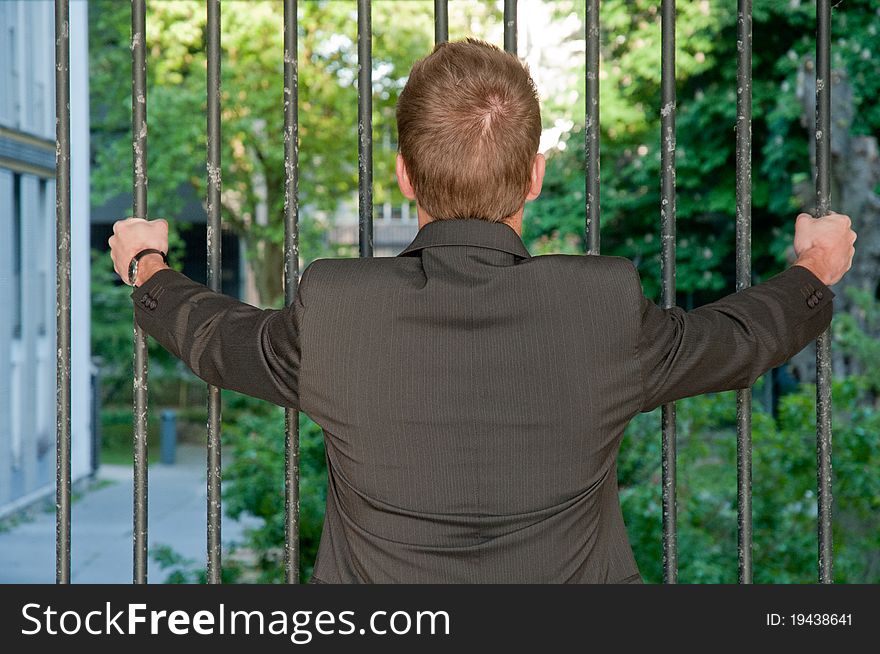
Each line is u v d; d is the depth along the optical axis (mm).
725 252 14375
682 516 4953
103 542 9445
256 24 15531
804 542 4824
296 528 1669
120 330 20484
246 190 17844
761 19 12773
